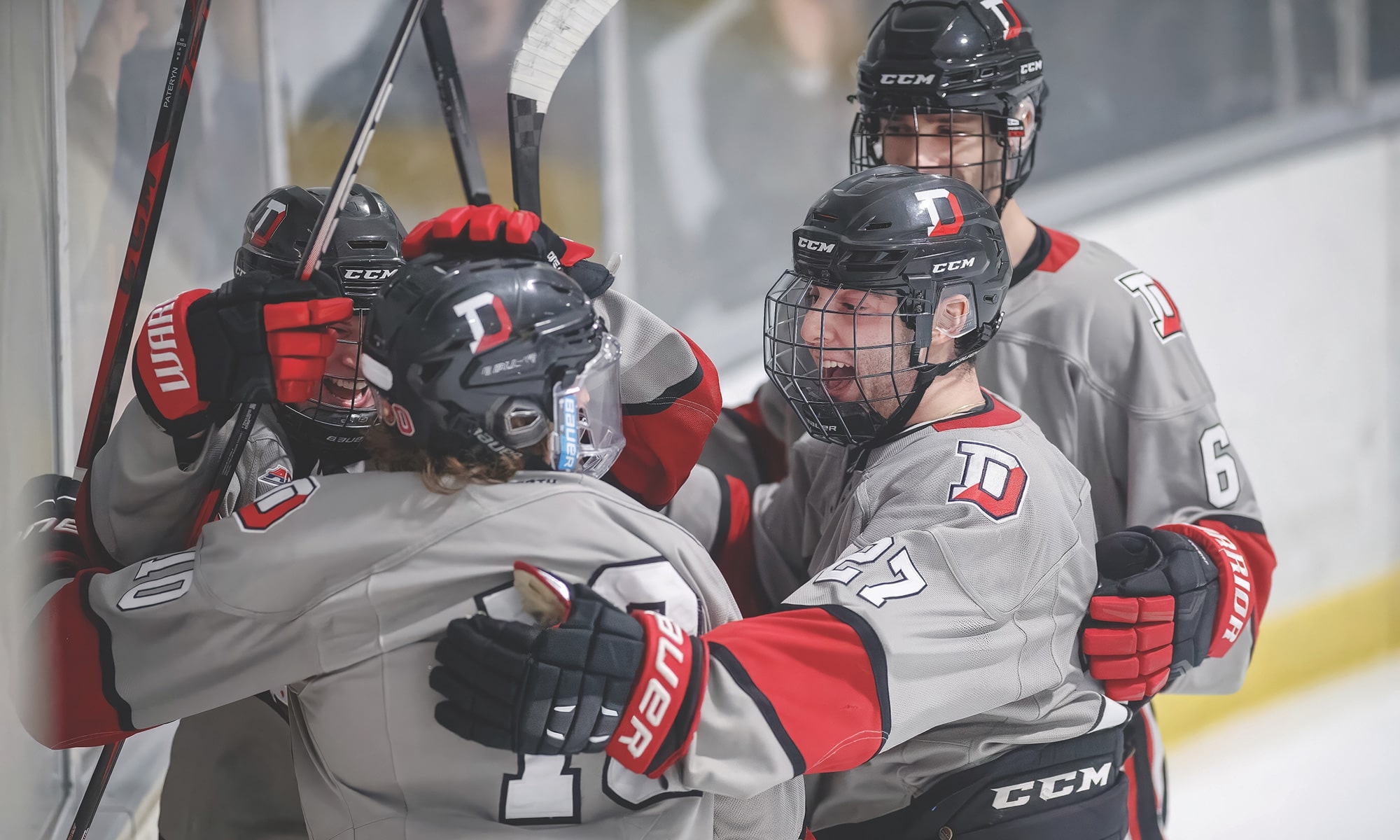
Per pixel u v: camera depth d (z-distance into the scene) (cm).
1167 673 618
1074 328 721
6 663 424
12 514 443
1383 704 1355
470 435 445
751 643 480
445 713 439
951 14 693
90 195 721
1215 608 644
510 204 1645
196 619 455
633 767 448
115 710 463
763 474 849
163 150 524
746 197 2116
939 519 536
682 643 450
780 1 2111
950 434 571
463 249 470
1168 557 625
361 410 558
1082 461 740
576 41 606
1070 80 2297
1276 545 1510
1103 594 595
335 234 553
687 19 2039
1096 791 612
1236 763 1246
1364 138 2242
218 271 1035
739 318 1975
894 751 592
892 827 602
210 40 1017
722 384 1769
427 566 446
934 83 684
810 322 588
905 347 571
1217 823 1153
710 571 500
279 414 563
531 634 426
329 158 1403
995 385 736
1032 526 543
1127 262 752
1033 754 589
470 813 461
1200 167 2189
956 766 583
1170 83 2344
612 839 463
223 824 585
